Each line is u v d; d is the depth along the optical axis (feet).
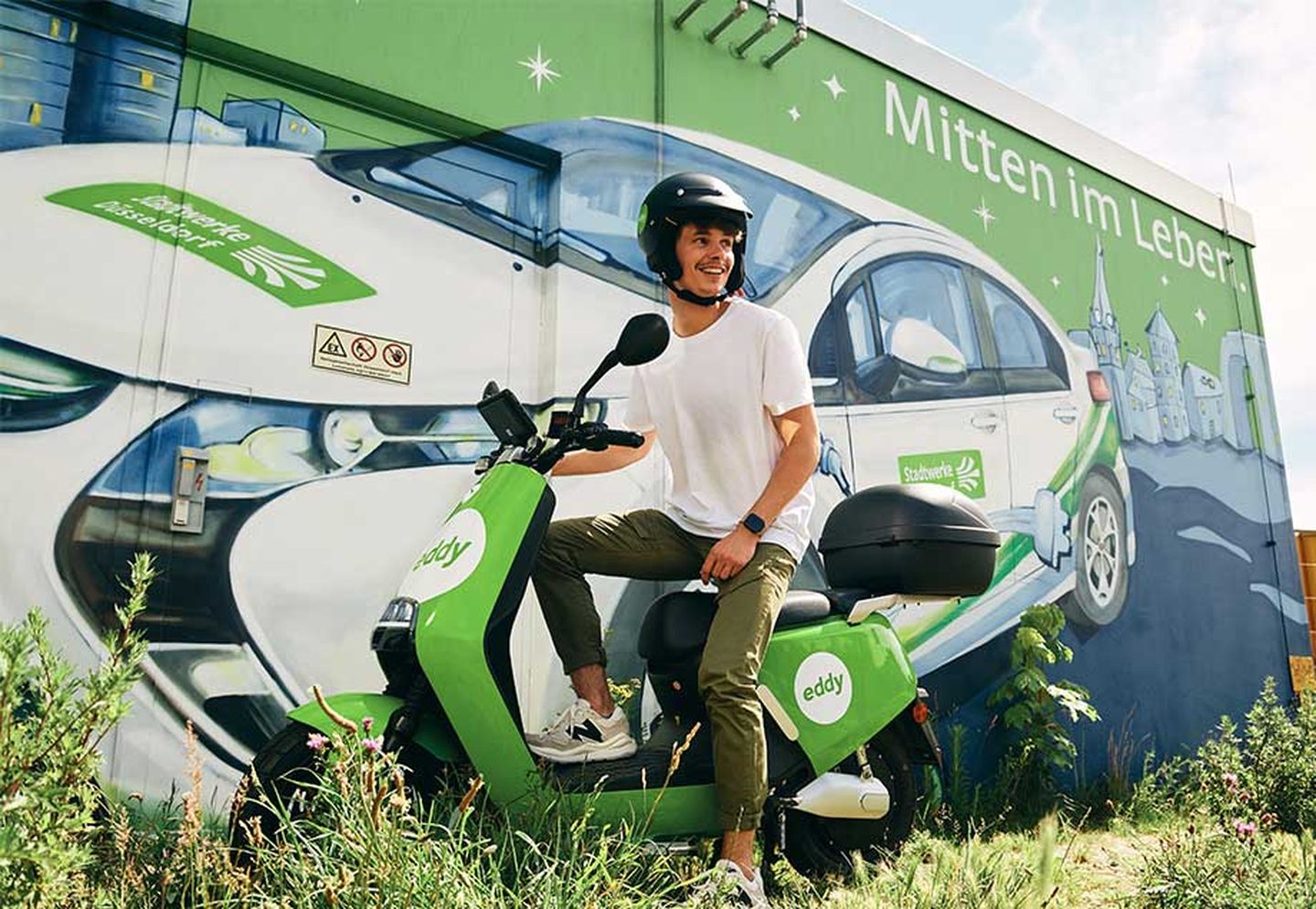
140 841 7.39
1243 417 25.05
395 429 12.67
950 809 15.34
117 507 10.84
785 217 16.74
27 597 10.24
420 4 13.46
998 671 18.26
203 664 11.05
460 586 8.05
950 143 19.71
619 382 14.33
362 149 13.04
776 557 9.06
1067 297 21.38
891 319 17.94
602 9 15.17
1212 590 22.99
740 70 16.62
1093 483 20.90
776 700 9.45
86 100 11.27
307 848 6.53
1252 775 15.26
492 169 14.06
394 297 12.94
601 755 8.73
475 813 7.89
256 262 12.03
